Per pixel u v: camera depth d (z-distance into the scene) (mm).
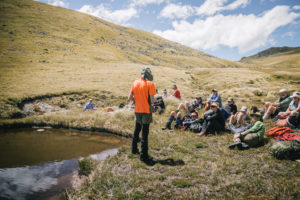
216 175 3951
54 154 5879
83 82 26047
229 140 6133
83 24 121250
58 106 16859
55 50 58531
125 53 95688
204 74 54156
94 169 4461
